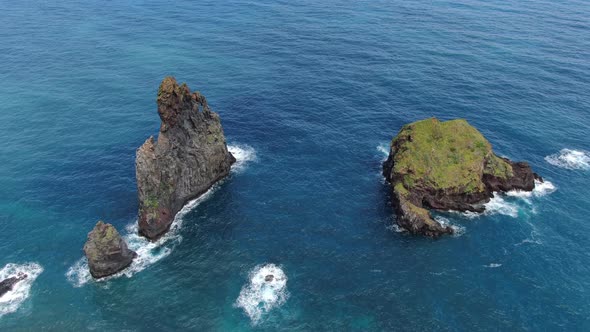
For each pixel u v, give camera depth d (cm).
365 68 13075
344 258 6838
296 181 8475
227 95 11475
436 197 7769
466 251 6969
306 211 7756
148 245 7038
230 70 12888
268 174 8644
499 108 11000
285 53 14088
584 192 8250
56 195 8012
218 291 6291
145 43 14875
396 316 5944
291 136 9819
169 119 7362
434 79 12431
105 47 14512
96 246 6353
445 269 6650
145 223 7056
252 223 7475
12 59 13462
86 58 13650
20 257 6775
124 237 7144
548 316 5919
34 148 9312
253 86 11962
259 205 7875
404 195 7694
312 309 6038
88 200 7912
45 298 6172
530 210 7781
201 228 7375
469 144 8219
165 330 5759
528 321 5850
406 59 13712
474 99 11394
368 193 8219
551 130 10150
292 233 7288
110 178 8462
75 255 6844
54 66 13062
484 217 7631
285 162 8988
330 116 10594
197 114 7931
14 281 6356
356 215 7706
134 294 6247
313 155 9225
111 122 10300
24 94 11444
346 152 9338
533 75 12762
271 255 6875
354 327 5800
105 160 8975
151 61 13450
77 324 5834
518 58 13875
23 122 10212
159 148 7269
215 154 8225
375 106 11044
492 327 5778
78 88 11800
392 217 7669
